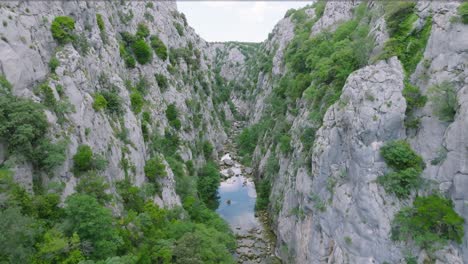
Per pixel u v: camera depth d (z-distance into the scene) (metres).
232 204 55.22
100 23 41.84
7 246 17.94
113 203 28.61
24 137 22.16
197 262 26.62
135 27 57.91
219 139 89.00
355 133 28.73
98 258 22.11
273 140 57.28
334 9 58.34
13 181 21.67
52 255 19.78
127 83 45.34
